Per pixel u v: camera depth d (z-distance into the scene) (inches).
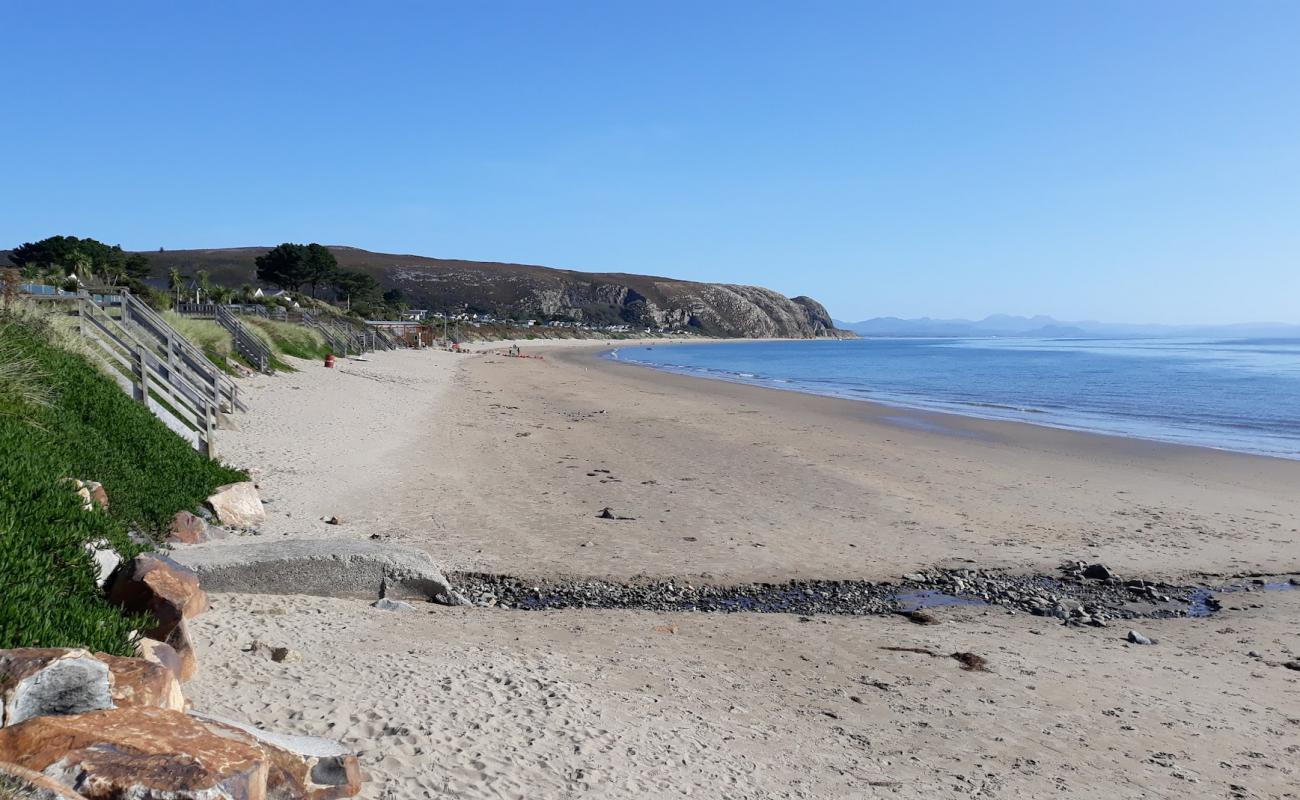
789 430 1082.1
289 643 289.4
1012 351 4916.3
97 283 1984.5
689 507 607.2
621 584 433.7
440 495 608.7
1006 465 835.4
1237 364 2950.3
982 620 398.6
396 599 380.8
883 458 858.1
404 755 208.2
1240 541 553.6
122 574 248.2
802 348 6402.6
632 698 275.7
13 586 208.4
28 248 2883.9
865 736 265.6
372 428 911.7
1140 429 1159.0
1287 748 271.3
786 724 269.6
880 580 455.8
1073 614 412.8
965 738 269.3
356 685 254.4
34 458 310.3
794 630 373.4
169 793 128.3
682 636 356.5
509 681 275.4
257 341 1318.9
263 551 370.6
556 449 863.1
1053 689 313.9
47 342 548.4
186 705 199.0
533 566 452.1
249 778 139.4
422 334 3597.4
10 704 142.6
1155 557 512.1
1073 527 583.2
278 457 686.5
